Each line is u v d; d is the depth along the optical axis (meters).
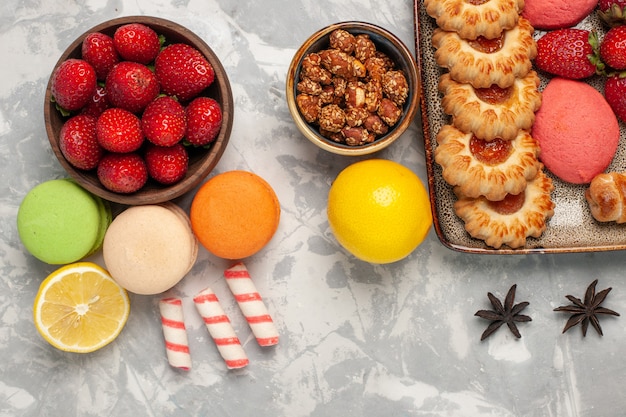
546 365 0.52
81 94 0.45
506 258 0.52
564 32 0.48
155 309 0.51
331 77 0.48
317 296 0.52
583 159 0.48
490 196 0.47
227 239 0.47
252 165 0.51
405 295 0.52
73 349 0.49
